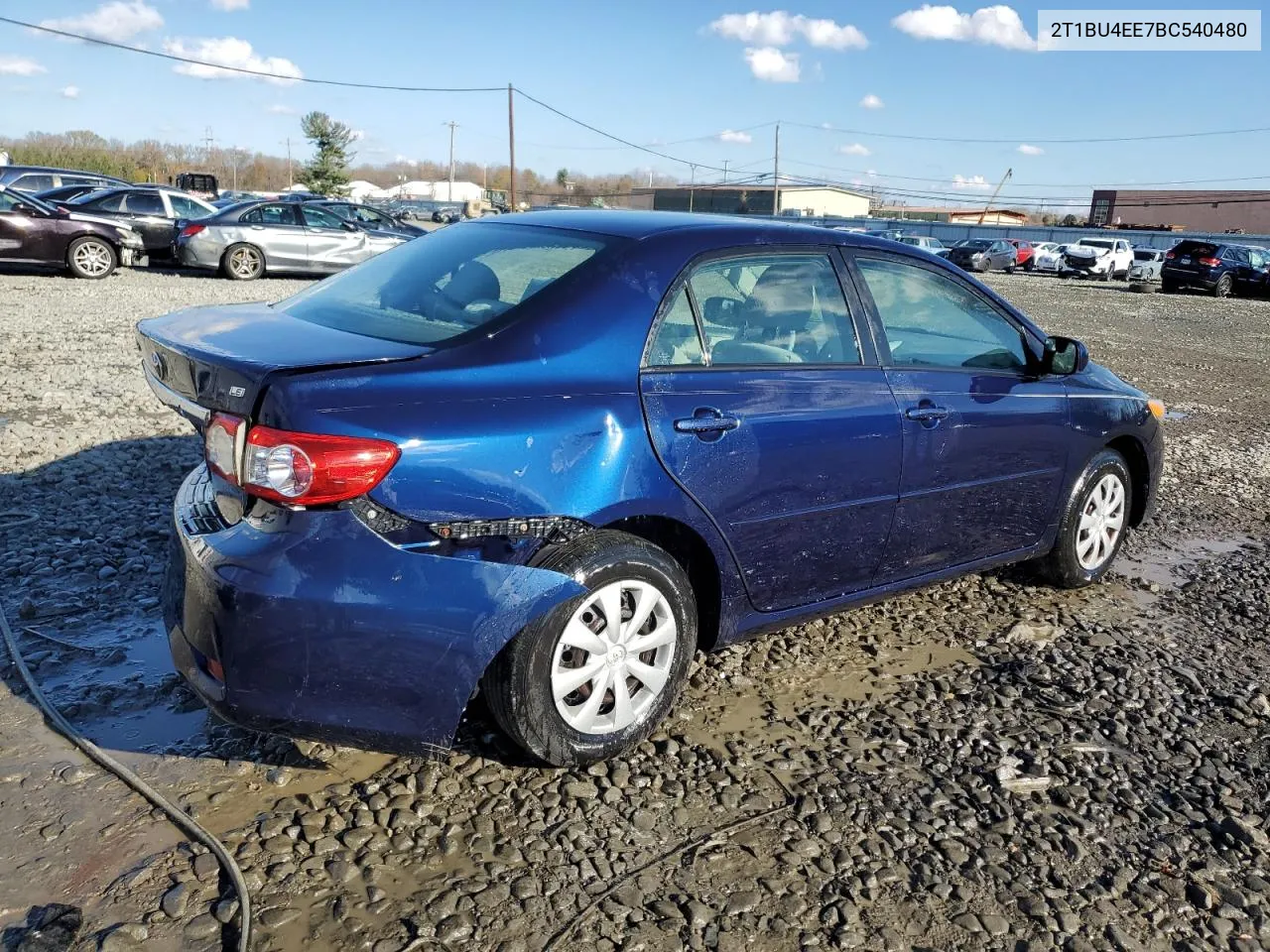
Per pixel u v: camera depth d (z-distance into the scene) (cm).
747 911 248
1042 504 441
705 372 318
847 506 354
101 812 270
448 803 283
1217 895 265
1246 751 342
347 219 1828
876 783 307
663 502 299
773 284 346
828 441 341
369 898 243
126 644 367
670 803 290
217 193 4294
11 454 579
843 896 256
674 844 272
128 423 674
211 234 1697
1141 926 253
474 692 270
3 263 1720
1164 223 8294
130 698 329
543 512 274
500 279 316
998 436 405
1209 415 980
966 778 313
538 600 268
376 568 251
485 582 261
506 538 269
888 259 386
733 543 323
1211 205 8138
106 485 541
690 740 325
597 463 284
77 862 250
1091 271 3778
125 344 979
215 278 1781
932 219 9494
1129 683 386
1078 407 446
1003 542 429
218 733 312
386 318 310
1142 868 276
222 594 250
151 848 256
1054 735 344
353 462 247
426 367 271
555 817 279
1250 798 312
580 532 284
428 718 262
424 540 258
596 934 237
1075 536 463
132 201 1906
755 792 298
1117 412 468
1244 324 2025
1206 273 2870
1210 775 324
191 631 262
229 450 256
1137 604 471
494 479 266
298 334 295
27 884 240
